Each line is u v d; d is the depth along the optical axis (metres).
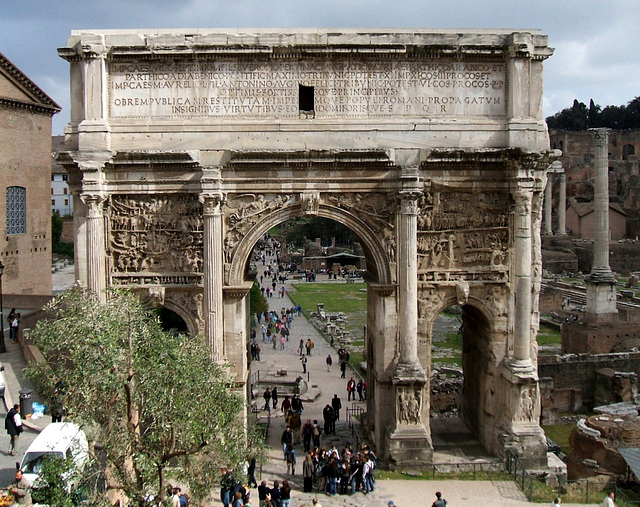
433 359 61.72
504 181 33.22
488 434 34.59
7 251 68.25
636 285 108.38
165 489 22.28
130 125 32.28
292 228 176.38
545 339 73.12
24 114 70.25
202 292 33.25
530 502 29.39
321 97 32.75
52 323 23.27
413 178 31.94
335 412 40.84
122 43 32.00
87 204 31.83
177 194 32.81
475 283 33.66
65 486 21.06
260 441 24.67
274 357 64.25
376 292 33.34
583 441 36.62
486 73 33.25
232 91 32.62
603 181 68.44
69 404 21.30
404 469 32.31
